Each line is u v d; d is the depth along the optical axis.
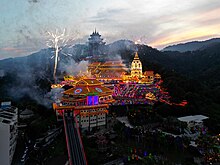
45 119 175.88
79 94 181.00
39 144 150.25
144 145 157.00
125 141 163.62
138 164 131.00
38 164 129.25
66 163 126.75
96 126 179.25
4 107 169.75
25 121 174.50
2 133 122.00
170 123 179.25
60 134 165.00
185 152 149.38
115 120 197.38
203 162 133.12
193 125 181.38
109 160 135.50
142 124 186.62
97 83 197.50
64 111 178.50
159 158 138.62
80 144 140.75
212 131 179.75
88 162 130.25
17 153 142.50
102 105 180.12
